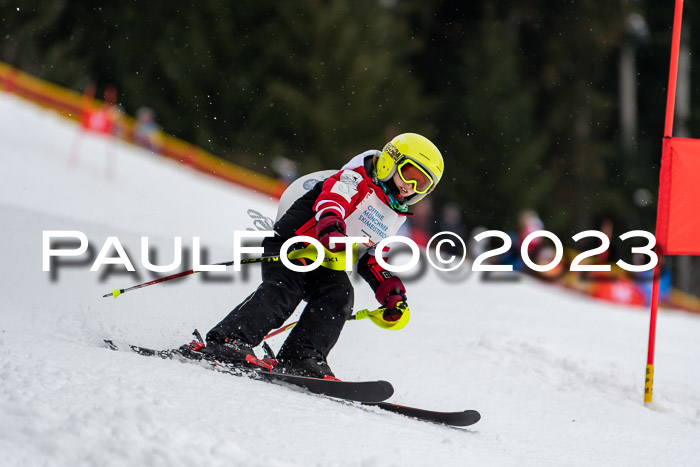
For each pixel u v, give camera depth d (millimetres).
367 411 12867
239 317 13773
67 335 15219
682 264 88312
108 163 60344
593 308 39594
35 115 67312
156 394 10664
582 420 16141
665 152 19062
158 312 18328
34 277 19438
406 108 90812
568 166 100875
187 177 63594
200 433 9492
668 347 27859
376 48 91938
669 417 17359
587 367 20547
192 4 88438
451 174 90750
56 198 47594
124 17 89312
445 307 30688
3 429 8867
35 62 88000
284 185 69062
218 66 88062
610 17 101938
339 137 87250
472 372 18234
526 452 13078
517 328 26656
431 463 10312
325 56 88812
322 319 14227
